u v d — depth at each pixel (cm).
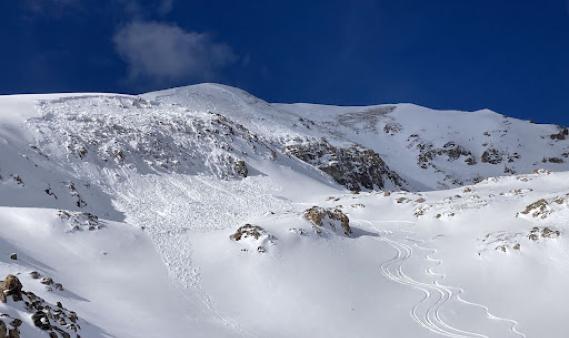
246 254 3447
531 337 2592
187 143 6144
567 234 3422
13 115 5384
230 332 2558
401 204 5212
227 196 5391
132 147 5575
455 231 4253
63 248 3206
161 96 10788
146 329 2316
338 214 4194
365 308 2989
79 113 5931
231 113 10456
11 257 2769
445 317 2839
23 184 4169
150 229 3875
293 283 3183
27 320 1759
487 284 3177
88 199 4478
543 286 3034
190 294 2972
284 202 5550
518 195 4831
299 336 2658
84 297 2570
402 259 3728
